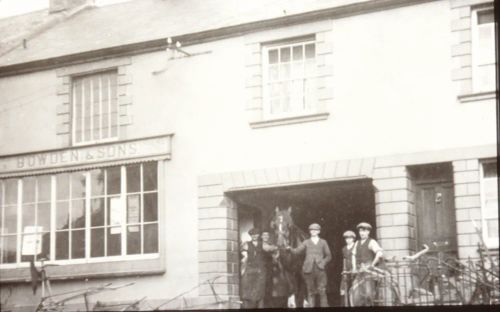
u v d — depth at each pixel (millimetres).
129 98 20156
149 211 19391
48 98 21109
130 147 19797
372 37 18000
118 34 20734
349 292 16156
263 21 18906
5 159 20953
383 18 17969
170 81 19812
